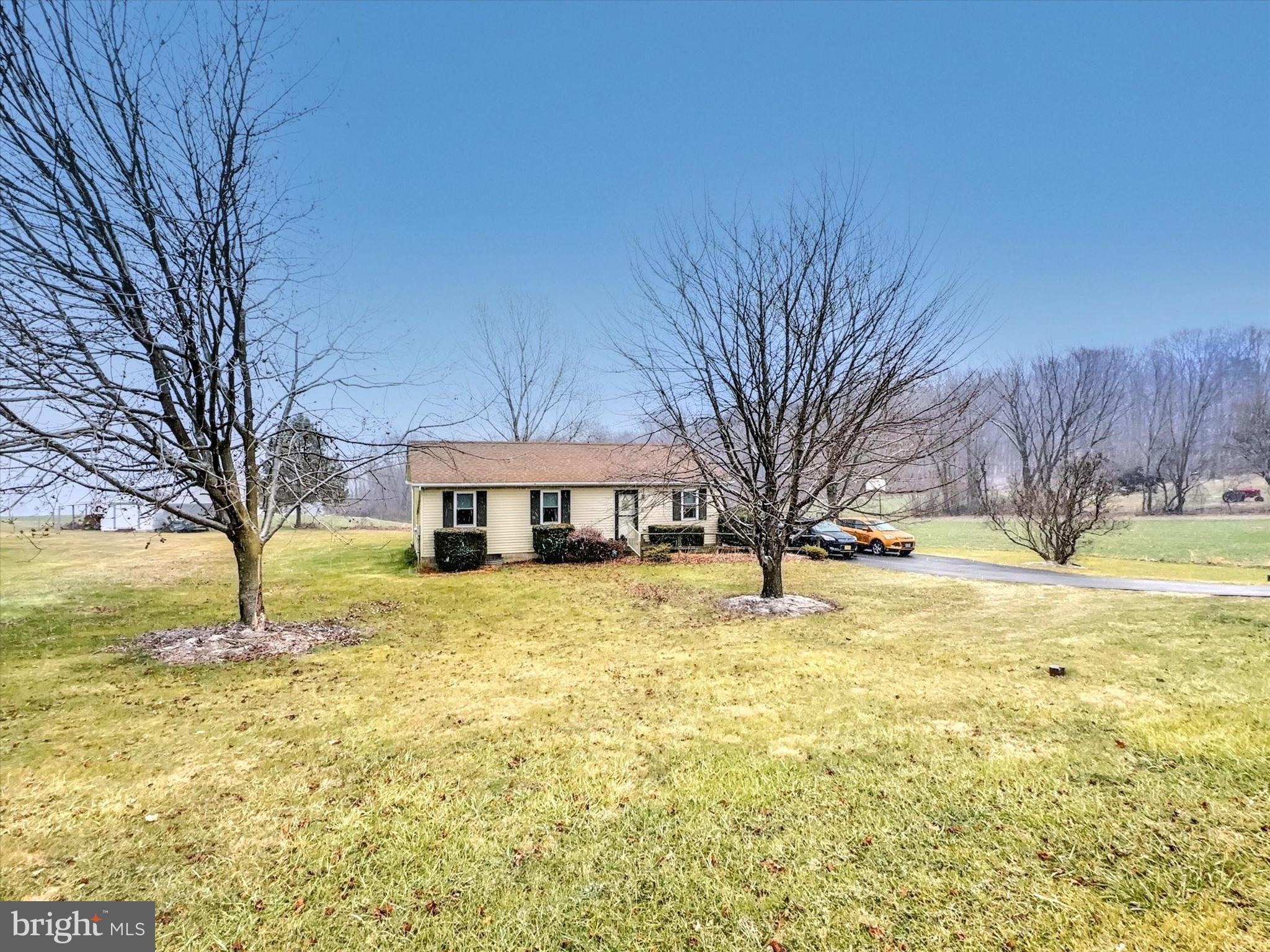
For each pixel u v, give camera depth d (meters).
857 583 13.37
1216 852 2.96
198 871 3.14
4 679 6.80
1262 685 5.61
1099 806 3.46
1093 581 13.27
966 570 15.79
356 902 2.86
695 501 20.09
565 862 3.15
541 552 17.89
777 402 10.25
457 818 3.65
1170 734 4.50
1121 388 44.03
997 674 6.36
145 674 6.98
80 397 6.55
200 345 7.45
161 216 7.34
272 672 7.05
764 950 2.45
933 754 4.33
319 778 4.25
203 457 8.02
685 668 6.99
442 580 14.64
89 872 3.14
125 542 23.91
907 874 2.92
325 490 9.62
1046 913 2.59
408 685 6.49
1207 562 17.89
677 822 3.51
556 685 6.41
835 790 3.84
